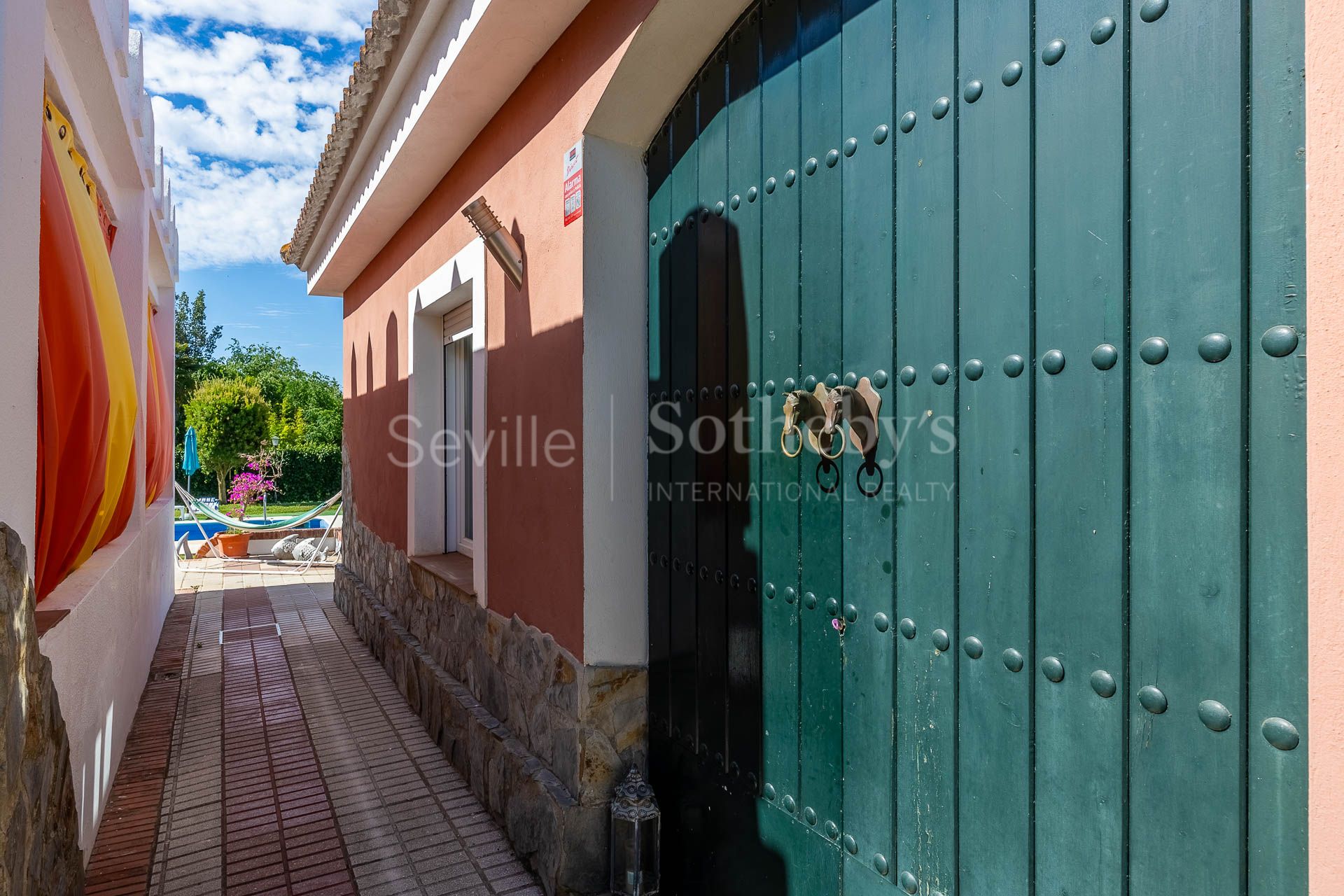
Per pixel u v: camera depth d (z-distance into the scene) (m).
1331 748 0.88
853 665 1.70
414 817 3.03
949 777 1.46
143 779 3.36
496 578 3.32
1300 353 0.94
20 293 1.49
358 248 5.88
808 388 1.84
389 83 3.63
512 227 3.18
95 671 2.67
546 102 2.82
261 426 16.39
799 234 1.88
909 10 1.55
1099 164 1.19
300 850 2.76
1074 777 1.23
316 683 4.82
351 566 7.15
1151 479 1.12
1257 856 0.99
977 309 1.40
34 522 1.58
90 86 2.88
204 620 6.66
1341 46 0.87
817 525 1.82
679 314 2.43
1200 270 1.05
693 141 2.35
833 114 1.76
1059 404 1.25
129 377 3.01
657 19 2.09
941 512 1.48
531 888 2.55
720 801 2.19
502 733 3.07
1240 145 1.01
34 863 1.41
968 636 1.42
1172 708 1.09
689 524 2.37
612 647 2.55
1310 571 0.90
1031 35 1.30
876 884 1.63
